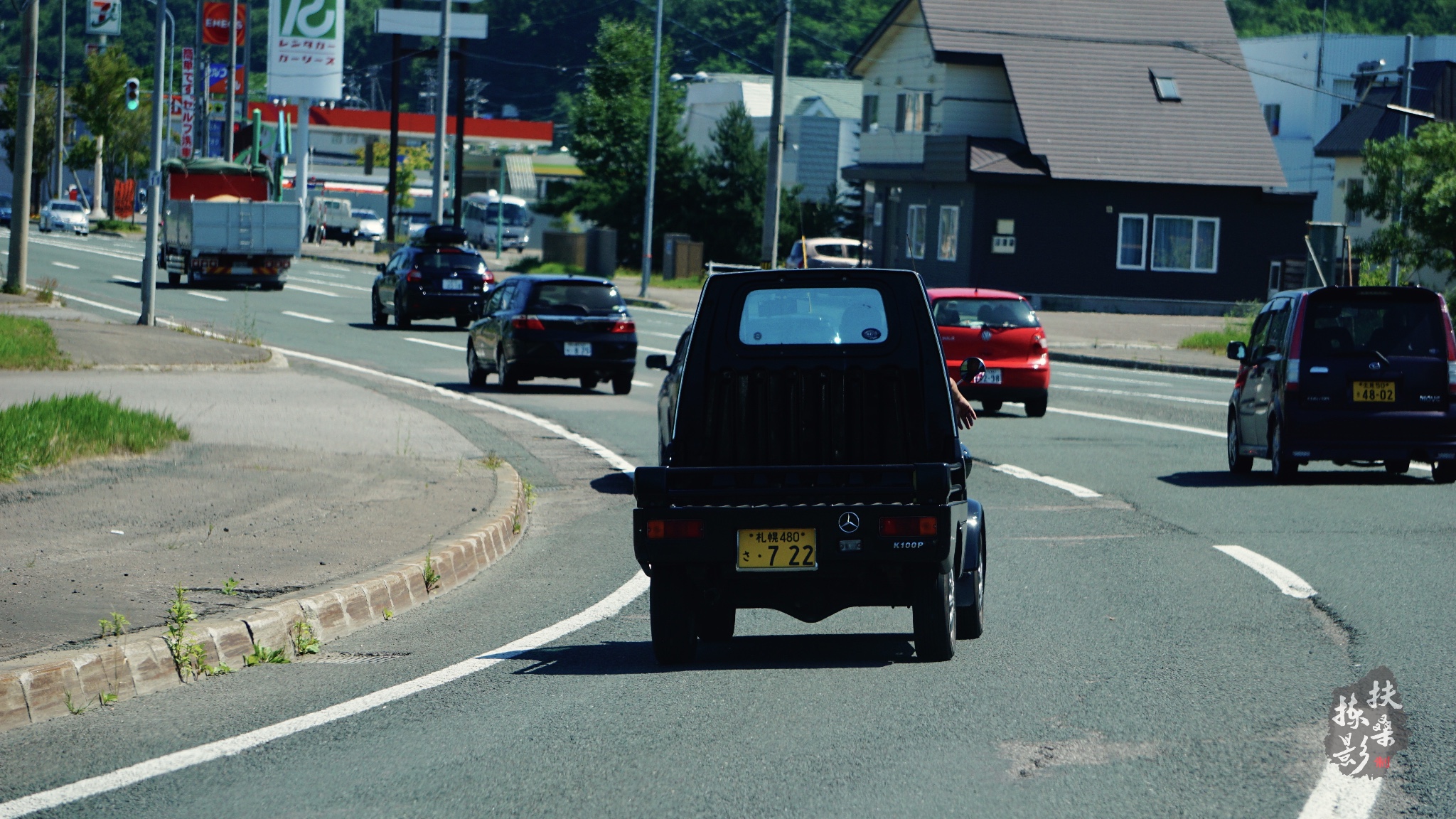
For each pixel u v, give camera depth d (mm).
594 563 20625
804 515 14062
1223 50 101375
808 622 16578
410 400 42094
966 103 98312
